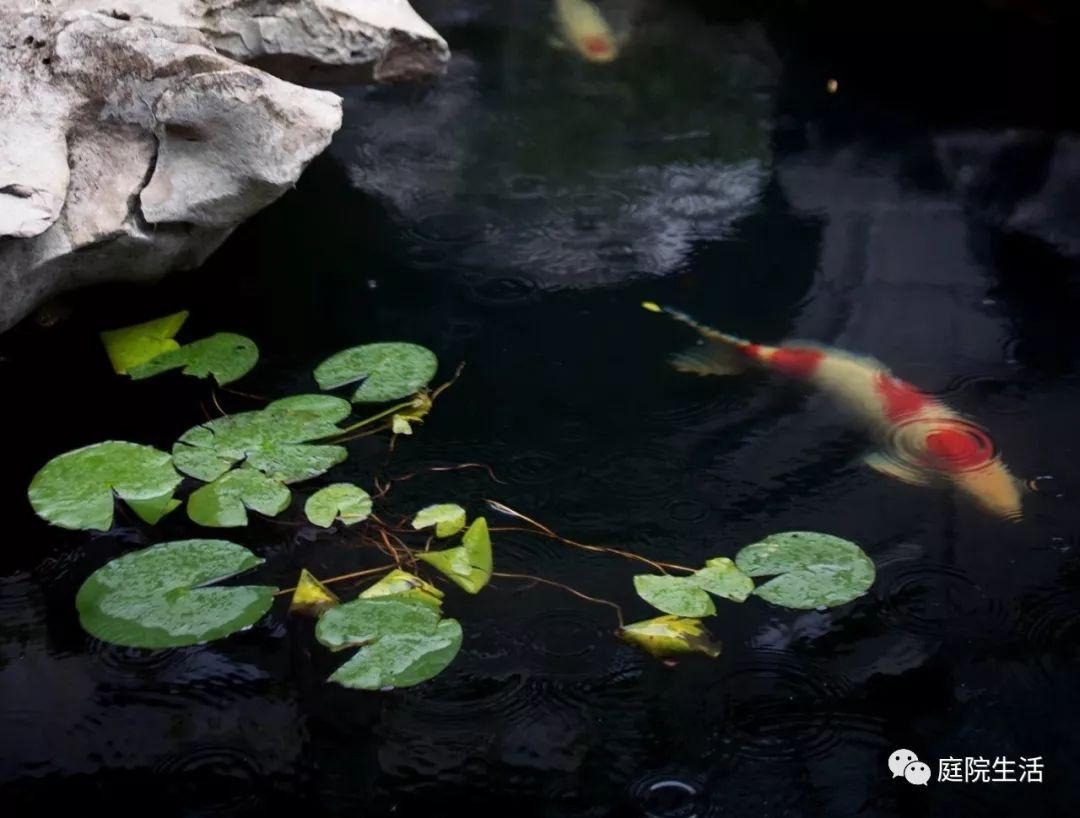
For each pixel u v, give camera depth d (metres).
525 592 1.88
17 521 2.01
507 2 3.88
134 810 1.55
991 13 3.76
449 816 1.55
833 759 1.62
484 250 2.74
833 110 3.29
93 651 1.78
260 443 2.13
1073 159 3.05
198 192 2.28
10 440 2.18
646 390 2.33
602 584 1.90
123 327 2.46
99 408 2.26
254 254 2.70
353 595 1.87
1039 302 2.57
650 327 2.50
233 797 1.57
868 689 1.73
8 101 2.21
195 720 1.67
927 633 1.82
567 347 2.44
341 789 1.58
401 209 2.88
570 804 1.56
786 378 2.36
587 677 1.74
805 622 1.83
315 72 2.78
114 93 2.25
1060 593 1.88
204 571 1.86
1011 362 2.40
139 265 2.42
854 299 2.58
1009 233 2.79
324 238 2.76
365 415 2.26
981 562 1.94
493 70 3.50
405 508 2.05
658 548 1.97
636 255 2.72
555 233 2.80
